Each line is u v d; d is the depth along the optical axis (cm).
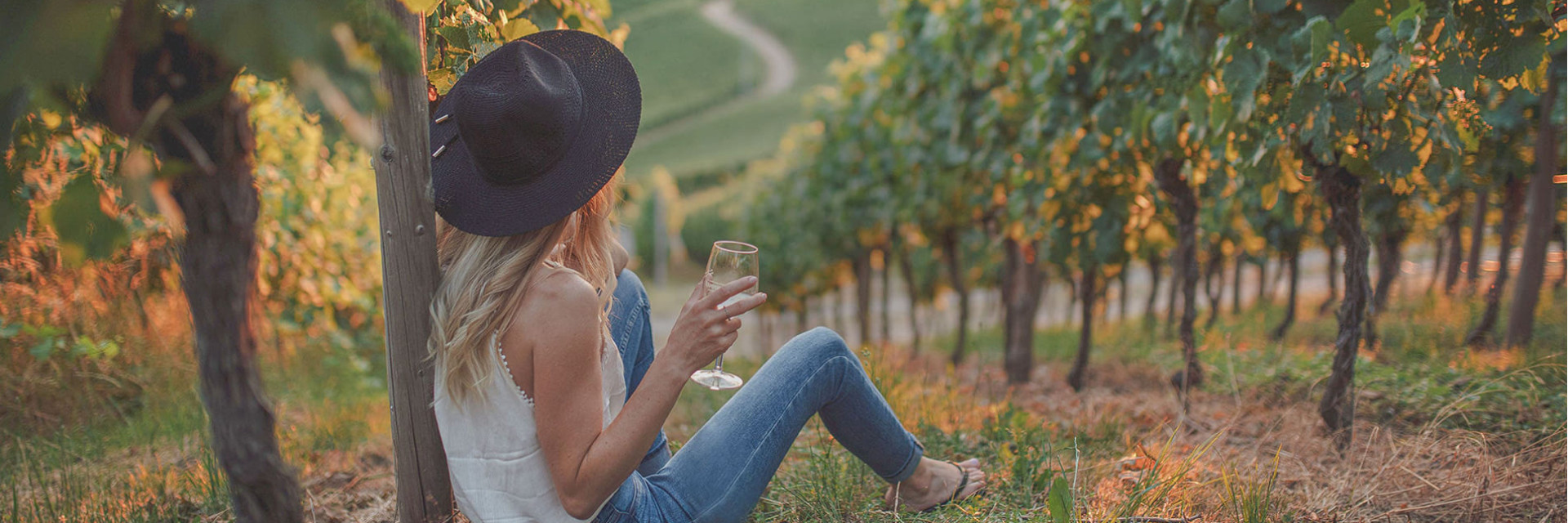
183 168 116
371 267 653
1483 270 597
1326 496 227
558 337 153
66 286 339
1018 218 542
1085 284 481
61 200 104
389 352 176
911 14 729
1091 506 224
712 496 183
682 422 340
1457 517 214
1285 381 374
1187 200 386
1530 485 214
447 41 216
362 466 289
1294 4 268
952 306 1562
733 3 8706
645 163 5156
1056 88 464
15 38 78
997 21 606
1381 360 399
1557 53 257
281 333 528
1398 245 511
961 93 651
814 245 1064
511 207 159
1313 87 248
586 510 159
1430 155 263
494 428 161
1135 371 520
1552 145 386
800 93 6438
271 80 94
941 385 400
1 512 234
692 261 3725
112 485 257
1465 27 242
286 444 294
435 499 182
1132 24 376
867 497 237
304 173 552
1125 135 416
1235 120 283
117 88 107
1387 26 234
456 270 163
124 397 349
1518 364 345
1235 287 791
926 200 782
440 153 173
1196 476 238
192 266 140
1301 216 534
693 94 6594
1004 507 227
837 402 209
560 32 174
